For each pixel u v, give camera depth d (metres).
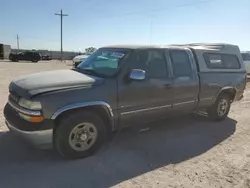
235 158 4.18
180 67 5.03
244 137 5.20
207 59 5.63
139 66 4.35
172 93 4.83
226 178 3.53
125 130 5.30
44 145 3.58
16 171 3.49
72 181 3.31
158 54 4.70
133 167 3.74
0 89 9.57
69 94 3.60
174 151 4.38
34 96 3.42
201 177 3.53
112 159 3.96
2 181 3.23
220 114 6.18
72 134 3.74
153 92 4.50
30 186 3.16
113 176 3.47
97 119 3.93
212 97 5.75
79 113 3.74
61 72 4.46
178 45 5.64
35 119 3.40
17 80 4.12
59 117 3.62
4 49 42.62
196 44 6.10
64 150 3.71
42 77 4.03
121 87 4.08
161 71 4.68
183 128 5.62
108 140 4.64
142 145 4.57
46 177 3.37
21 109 3.53
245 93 10.97
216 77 5.71
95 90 3.82
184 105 5.16
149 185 3.28
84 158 3.93
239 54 6.57
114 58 4.40
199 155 4.25
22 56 37.56
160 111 4.76
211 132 5.44
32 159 3.84
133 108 4.30
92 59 4.88
